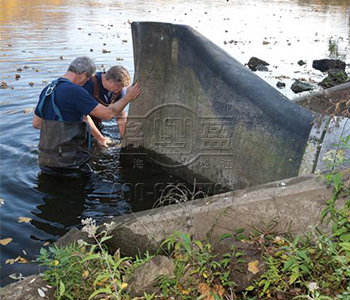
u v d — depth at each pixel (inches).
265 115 146.5
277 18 754.2
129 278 91.0
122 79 198.2
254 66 370.0
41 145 171.9
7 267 114.8
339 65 374.3
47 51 378.0
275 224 101.5
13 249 123.3
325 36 560.1
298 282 86.7
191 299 87.8
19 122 221.8
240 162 154.7
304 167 131.0
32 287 91.7
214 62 163.0
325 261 86.7
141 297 87.2
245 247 97.0
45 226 136.1
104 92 204.1
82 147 179.3
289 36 548.1
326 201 95.8
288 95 286.4
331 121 134.2
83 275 91.6
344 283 84.6
